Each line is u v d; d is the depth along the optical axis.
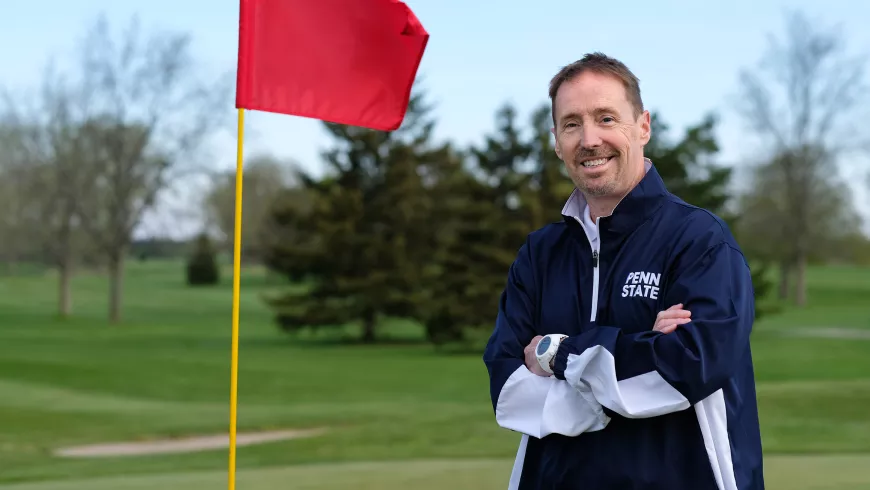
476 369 25.64
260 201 67.94
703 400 2.38
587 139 2.48
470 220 35.00
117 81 49.41
